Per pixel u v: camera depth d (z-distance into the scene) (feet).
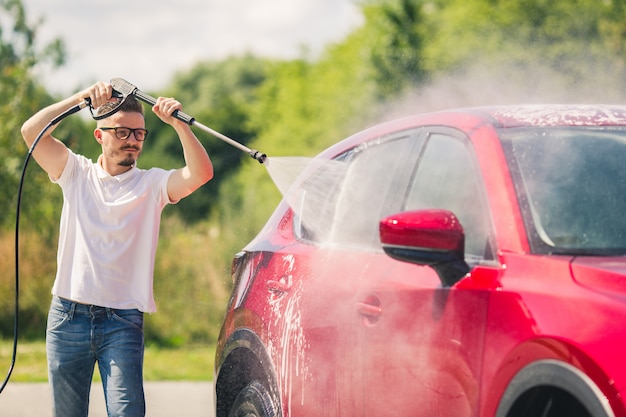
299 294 17.16
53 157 18.93
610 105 17.04
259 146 221.87
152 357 50.75
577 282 12.48
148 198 18.80
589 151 15.14
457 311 13.50
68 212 18.88
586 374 11.53
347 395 15.49
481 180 14.78
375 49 123.34
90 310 18.56
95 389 36.73
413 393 14.12
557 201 14.24
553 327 12.12
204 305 59.57
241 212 86.58
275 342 17.51
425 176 16.07
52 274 59.31
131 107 18.75
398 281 14.83
